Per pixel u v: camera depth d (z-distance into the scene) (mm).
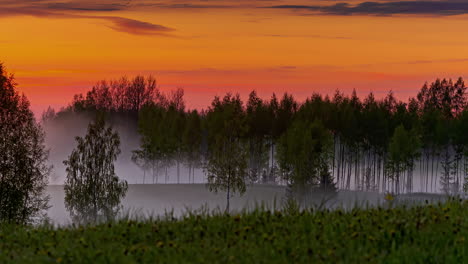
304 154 116812
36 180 62219
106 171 77688
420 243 12336
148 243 13312
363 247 11992
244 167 110438
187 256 11477
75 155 76750
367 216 14836
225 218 15484
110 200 75750
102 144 78000
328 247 11969
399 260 11172
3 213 58969
